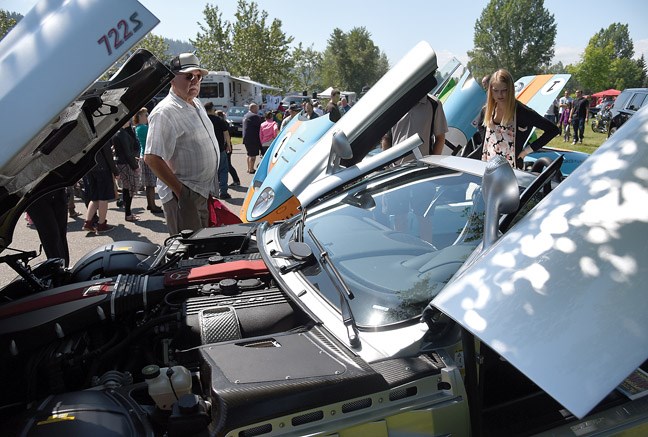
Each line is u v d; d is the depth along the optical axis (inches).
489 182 71.5
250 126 480.7
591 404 44.4
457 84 239.9
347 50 3403.1
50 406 66.9
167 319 89.2
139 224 292.2
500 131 169.0
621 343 46.1
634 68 2918.3
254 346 74.7
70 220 300.5
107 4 68.2
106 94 90.6
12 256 105.5
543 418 76.4
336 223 105.7
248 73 1769.2
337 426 64.2
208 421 65.1
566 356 47.4
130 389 77.6
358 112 126.6
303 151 209.0
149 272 109.4
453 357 73.9
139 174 320.2
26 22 69.8
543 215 58.7
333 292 84.4
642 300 47.4
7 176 77.2
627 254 50.6
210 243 127.8
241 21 1777.8
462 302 55.5
